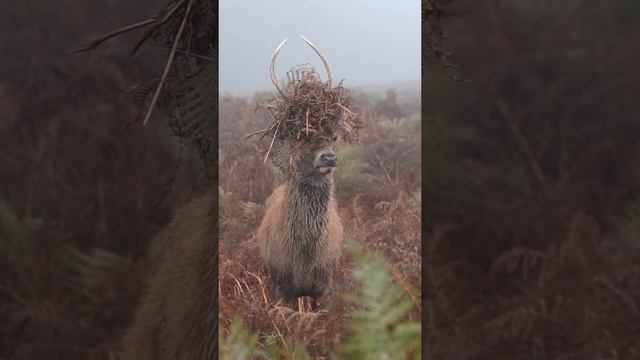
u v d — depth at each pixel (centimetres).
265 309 573
